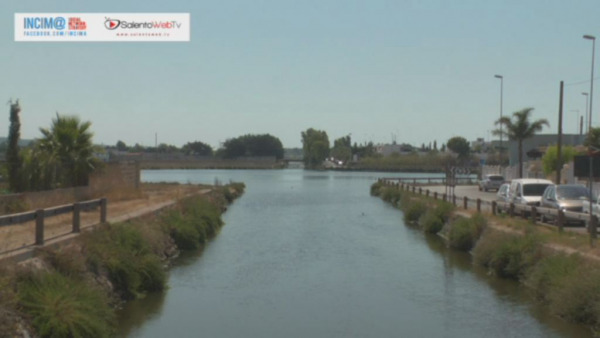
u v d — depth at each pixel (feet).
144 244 61.67
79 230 57.98
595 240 59.62
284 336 45.39
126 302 54.19
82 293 42.50
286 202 181.16
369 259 78.23
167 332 45.93
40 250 46.09
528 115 186.19
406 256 80.43
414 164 532.73
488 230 78.54
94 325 39.65
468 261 76.43
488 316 50.31
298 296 57.88
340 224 119.34
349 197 205.05
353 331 46.73
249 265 73.51
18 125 95.55
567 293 47.70
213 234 102.37
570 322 47.52
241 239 96.68
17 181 94.58
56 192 91.56
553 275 52.26
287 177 409.49
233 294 58.44
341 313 51.80
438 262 75.72
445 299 56.34
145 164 527.40
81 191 101.35
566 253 55.62
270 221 125.08
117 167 125.90
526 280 60.75
